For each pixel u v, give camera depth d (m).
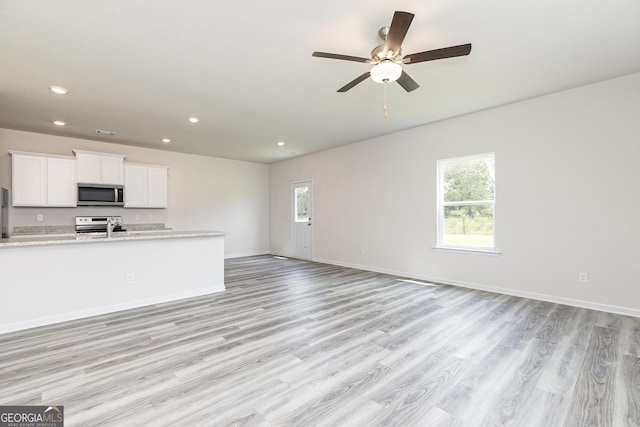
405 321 3.05
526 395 1.82
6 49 2.56
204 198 7.20
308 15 2.16
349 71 3.02
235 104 3.89
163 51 2.63
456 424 1.58
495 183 4.10
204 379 2.00
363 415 1.65
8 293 2.84
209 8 2.07
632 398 1.78
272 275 5.37
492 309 3.40
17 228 4.94
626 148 3.17
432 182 4.77
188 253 4.02
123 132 5.14
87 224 5.53
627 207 3.17
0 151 4.83
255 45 2.55
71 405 1.73
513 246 3.95
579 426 1.56
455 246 4.59
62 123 4.61
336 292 4.19
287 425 1.57
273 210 8.25
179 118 4.43
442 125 4.63
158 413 1.66
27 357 2.31
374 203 5.66
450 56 2.19
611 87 3.25
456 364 2.19
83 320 3.14
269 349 2.44
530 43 2.54
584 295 3.44
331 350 2.43
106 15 2.14
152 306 3.61
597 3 2.04
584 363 2.18
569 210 3.52
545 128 3.67
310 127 4.93
